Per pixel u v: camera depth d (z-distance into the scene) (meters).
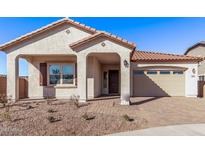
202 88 22.45
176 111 12.72
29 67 19.95
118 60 21.59
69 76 19.91
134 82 22.05
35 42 17.11
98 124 9.14
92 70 19.00
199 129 8.67
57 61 19.86
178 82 21.91
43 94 19.86
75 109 12.19
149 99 18.75
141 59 21.47
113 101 16.25
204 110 13.14
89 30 17.47
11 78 16.59
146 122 9.87
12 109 12.19
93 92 19.05
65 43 17.34
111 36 15.11
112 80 25.11
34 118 9.76
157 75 22.00
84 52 15.44
